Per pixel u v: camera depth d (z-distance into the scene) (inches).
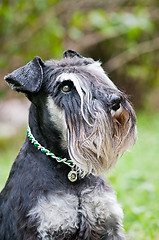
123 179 283.7
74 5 430.0
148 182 283.4
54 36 388.8
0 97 412.5
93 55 537.3
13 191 167.9
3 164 375.9
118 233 170.6
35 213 159.3
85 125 160.6
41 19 390.3
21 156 174.4
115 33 444.8
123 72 552.1
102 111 159.3
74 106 162.6
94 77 166.9
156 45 519.2
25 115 496.1
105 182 176.6
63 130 167.6
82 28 445.4
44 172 166.6
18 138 459.5
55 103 165.9
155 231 220.2
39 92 170.2
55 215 159.8
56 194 162.9
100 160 166.9
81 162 162.1
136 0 478.6
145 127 466.0
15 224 164.2
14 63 418.0
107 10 457.4
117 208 170.1
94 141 160.7
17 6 374.6
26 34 397.7
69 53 198.8
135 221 224.8
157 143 395.2
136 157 353.4
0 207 174.4
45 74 171.0
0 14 366.0
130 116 167.6
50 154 168.4
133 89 576.1
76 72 167.9
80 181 167.9
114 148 167.5
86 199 165.0
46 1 380.5
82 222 162.9
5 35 400.8
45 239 159.2
